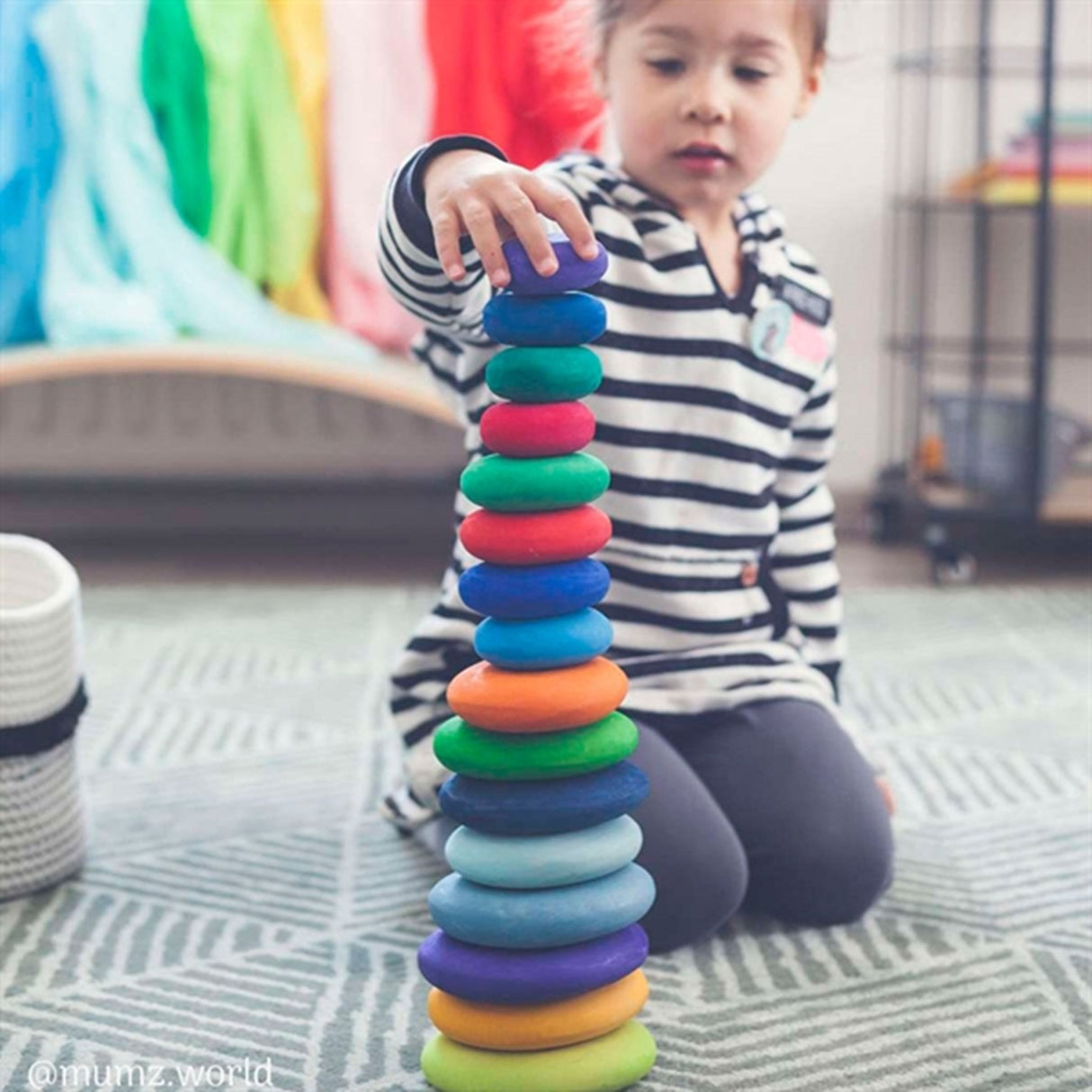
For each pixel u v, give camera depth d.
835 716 0.99
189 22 1.82
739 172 0.92
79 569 2.00
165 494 2.20
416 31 1.84
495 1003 0.67
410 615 1.72
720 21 0.88
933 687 1.40
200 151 1.87
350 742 1.24
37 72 1.83
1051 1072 0.70
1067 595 1.80
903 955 0.84
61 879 0.94
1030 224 2.13
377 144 1.87
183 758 1.20
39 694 0.91
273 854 0.99
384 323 1.91
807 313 1.00
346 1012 0.76
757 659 0.97
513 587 0.67
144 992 0.79
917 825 1.04
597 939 0.68
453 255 0.69
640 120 0.91
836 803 0.89
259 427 2.19
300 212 1.89
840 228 2.14
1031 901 0.91
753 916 0.91
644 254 0.93
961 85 2.12
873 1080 0.69
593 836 0.68
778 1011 0.77
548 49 1.38
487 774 0.67
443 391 1.00
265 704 1.35
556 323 0.66
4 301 1.85
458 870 0.68
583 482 0.67
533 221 0.67
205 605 1.77
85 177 1.84
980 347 2.08
